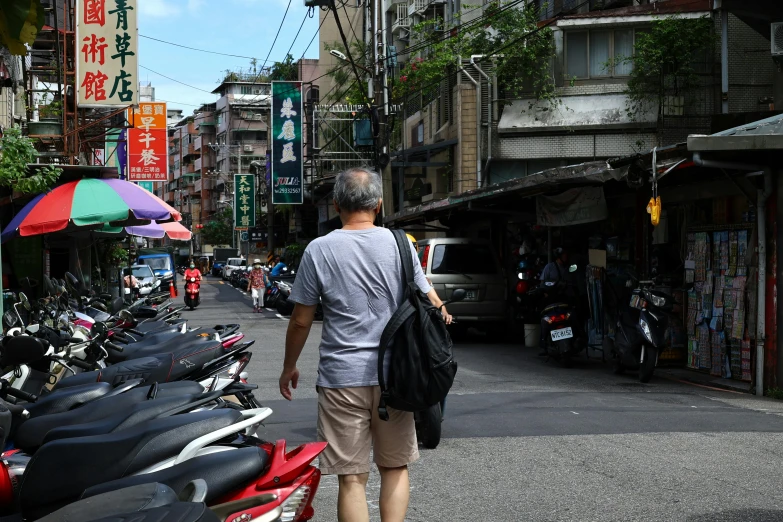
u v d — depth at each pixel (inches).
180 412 157.9
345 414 145.0
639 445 269.3
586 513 197.3
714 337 444.8
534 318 615.8
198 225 4047.7
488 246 649.6
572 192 536.7
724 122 530.9
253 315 1017.5
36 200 470.6
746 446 267.9
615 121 832.9
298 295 148.3
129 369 226.7
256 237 2377.0
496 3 928.3
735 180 403.2
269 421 315.0
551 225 572.7
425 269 637.3
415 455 151.1
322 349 148.2
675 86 800.3
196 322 891.4
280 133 1318.9
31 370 215.8
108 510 107.3
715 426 301.4
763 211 388.5
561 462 247.3
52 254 847.7
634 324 423.2
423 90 1063.6
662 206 503.2
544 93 860.6
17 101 833.5
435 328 144.6
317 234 1873.8
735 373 426.6
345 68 1569.9
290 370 154.7
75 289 345.7
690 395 381.7
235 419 145.8
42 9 126.6
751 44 789.9
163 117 1051.3
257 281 1080.2
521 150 877.2
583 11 919.7
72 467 140.0
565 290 516.7
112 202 459.5
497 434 287.9
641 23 824.3
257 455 129.5
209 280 2696.9
